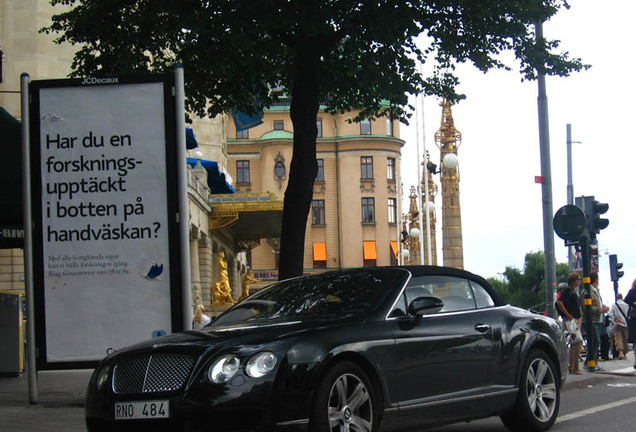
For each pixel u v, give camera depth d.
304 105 17.64
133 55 19.42
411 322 8.70
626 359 25.83
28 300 12.84
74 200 12.88
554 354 10.47
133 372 7.82
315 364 7.57
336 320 8.26
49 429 10.30
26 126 12.91
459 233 52.47
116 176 12.88
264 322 8.52
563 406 13.05
